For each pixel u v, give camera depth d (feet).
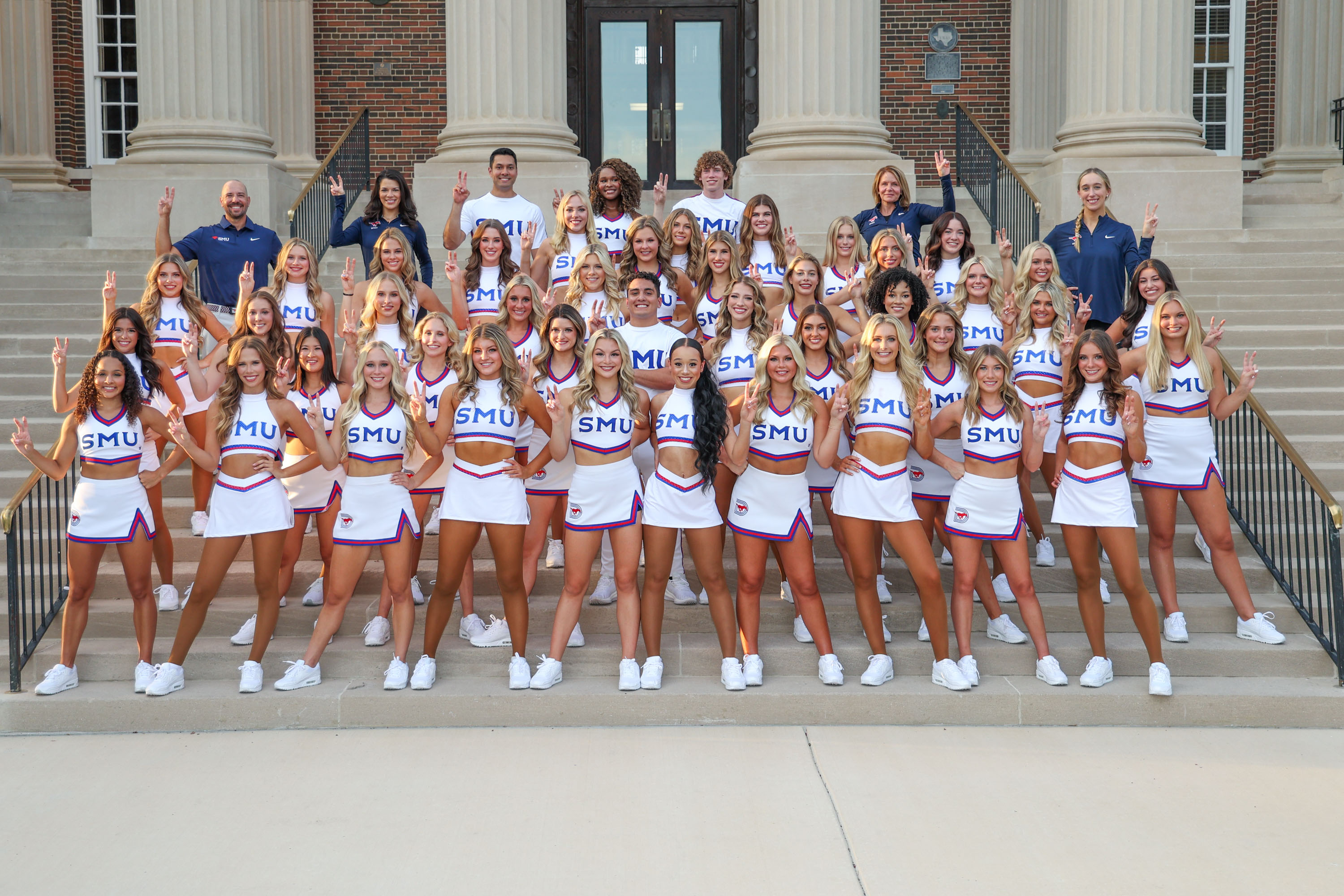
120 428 18.31
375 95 48.55
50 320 28.96
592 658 19.22
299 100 47.78
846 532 18.54
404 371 20.33
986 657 19.24
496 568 18.30
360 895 12.69
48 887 12.90
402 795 15.35
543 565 21.91
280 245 25.71
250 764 16.51
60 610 20.18
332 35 48.44
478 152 36.52
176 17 36.96
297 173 47.26
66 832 14.29
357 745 17.26
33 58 46.68
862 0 36.73
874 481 18.39
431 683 18.47
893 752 16.94
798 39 36.65
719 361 19.86
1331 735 17.74
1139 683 18.67
